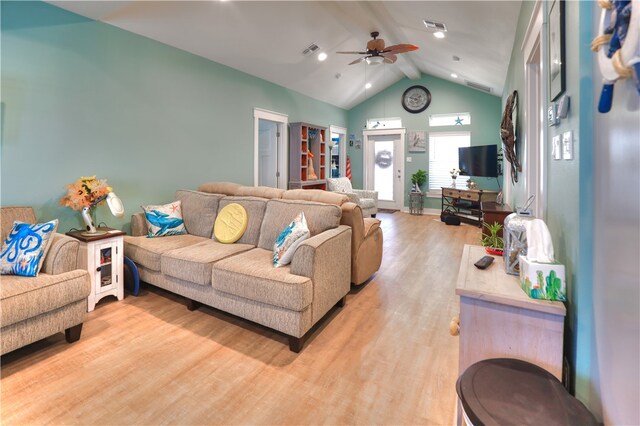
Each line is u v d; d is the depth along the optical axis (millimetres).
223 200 3439
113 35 3449
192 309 2773
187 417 1612
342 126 8617
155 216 3379
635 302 862
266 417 1616
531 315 1226
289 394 1778
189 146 4344
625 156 917
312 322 2273
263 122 6355
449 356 2129
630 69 787
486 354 1301
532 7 2465
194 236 3441
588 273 1150
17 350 2156
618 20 802
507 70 5012
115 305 2877
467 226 6531
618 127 959
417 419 1608
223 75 4848
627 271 907
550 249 1303
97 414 1624
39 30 2896
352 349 2211
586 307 1157
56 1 2947
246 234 3145
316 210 2861
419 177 8078
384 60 4848
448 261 4184
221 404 1700
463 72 6426
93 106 3303
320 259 2344
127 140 3619
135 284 3078
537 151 2865
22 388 1799
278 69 5539
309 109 7062
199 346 2238
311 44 5105
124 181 3613
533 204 2877
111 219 3512
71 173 3152
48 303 2049
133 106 3664
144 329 2461
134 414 1628
